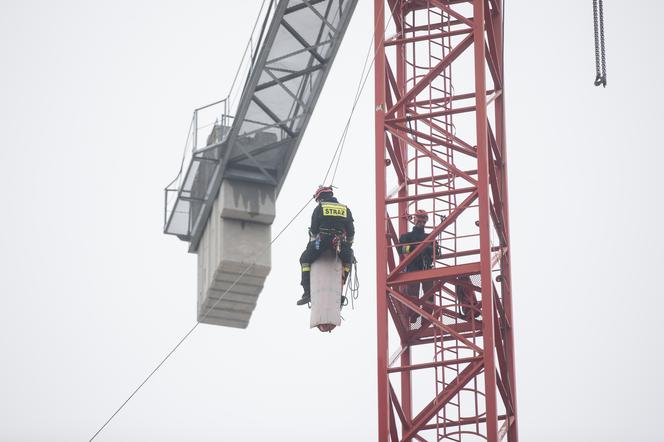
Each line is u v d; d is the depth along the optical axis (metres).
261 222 130.75
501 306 99.94
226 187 129.38
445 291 99.25
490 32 103.69
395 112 100.88
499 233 101.94
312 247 94.88
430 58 103.06
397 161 101.88
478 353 90.81
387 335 92.88
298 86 125.19
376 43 100.06
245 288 131.38
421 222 98.50
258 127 128.25
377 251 95.00
